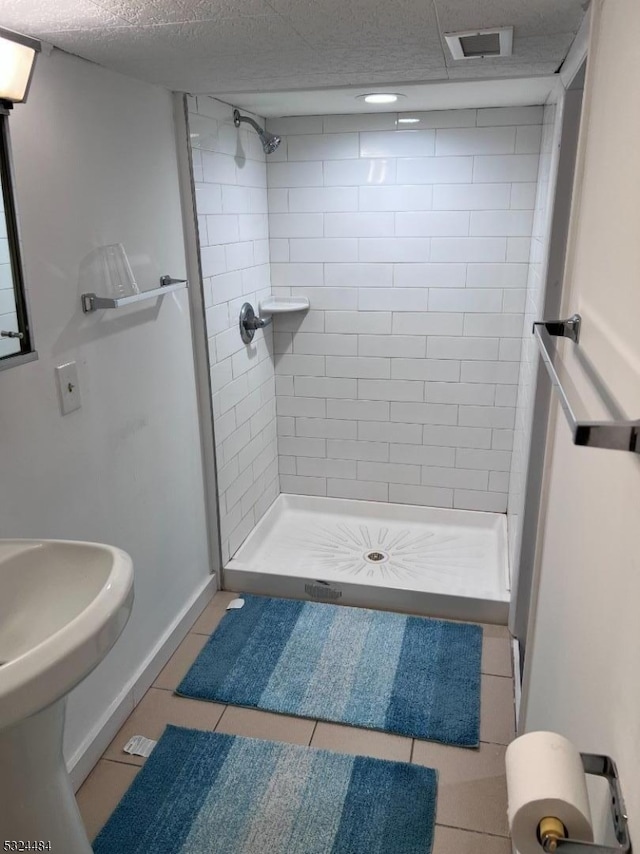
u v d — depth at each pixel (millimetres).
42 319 1563
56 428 1644
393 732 2000
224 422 2658
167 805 1765
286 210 2973
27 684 910
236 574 2744
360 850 1638
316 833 1684
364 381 3139
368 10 1281
